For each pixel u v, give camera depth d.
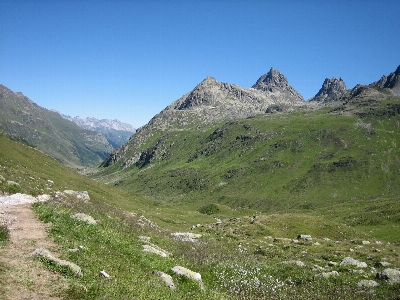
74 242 20.53
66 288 14.23
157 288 17.94
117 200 99.00
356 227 107.44
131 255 22.39
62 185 77.75
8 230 19.88
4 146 86.56
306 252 40.09
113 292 15.34
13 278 13.87
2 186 37.41
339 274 28.58
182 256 29.62
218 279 25.62
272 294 23.78
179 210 117.50
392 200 158.75
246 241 48.69
